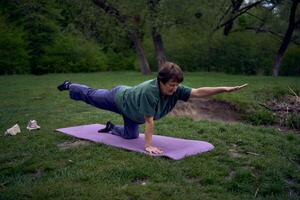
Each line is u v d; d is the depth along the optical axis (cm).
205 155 480
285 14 2272
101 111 855
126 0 1631
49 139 571
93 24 2150
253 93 1025
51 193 366
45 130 635
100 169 429
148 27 1709
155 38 1928
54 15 2298
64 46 2380
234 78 1767
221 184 397
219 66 2367
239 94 991
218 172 425
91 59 2481
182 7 1698
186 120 729
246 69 2302
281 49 2084
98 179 401
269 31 2267
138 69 2627
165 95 488
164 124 691
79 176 408
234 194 376
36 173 434
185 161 456
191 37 2044
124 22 1792
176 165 443
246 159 475
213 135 604
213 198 363
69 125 686
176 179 404
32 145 539
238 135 603
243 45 2294
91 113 824
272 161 466
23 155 495
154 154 479
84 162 453
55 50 2348
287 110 845
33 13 2192
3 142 558
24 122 719
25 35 2252
